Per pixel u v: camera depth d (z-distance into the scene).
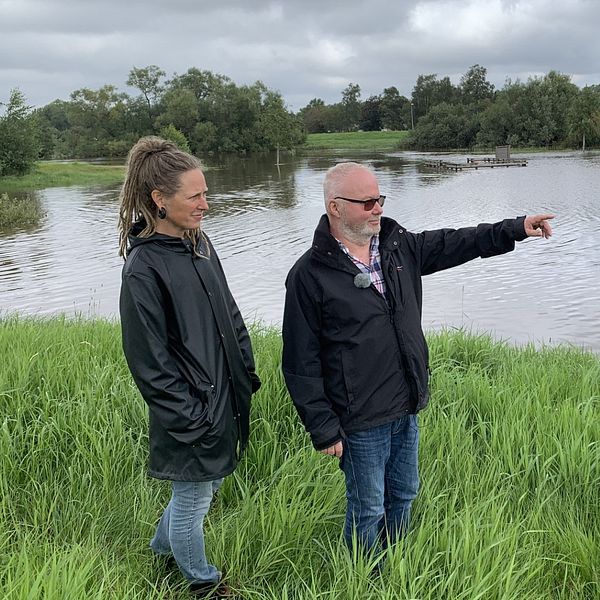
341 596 2.72
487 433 4.29
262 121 92.88
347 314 2.81
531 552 2.97
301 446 4.05
